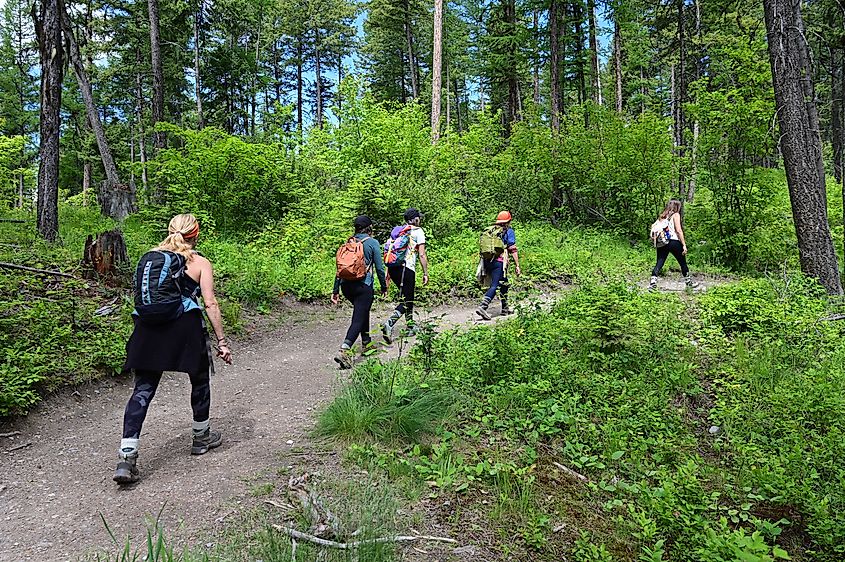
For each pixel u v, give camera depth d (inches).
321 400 217.6
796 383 227.0
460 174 709.3
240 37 1551.4
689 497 147.7
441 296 406.3
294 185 641.0
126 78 1300.4
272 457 162.9
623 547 131.0
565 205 718.5
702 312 316.2
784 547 141.3
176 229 162.1
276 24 1798.7
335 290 261.4
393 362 220.5
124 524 128.7
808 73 470.0
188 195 576.4
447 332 266.2
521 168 711.1
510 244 350.9
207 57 1275.8
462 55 1493.6
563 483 157.8
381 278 263.1
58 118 449.7
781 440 188.5
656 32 1077.1
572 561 124.4
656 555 117.2
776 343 265.1
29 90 1529.3
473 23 1455.5
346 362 245.4
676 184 668.7
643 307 301.9
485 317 340.5
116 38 1083.3
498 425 183.5
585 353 249.8
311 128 703.1
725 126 530.0
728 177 544.4
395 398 181.3
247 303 360.2
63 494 144.4
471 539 127.1
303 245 506.6
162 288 153.0
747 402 215.8
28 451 172.2
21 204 715.4
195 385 163.8
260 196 617.0
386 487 140.7
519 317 288.8
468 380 213.3
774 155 559.2
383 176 593.0
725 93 547.2
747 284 346.0
